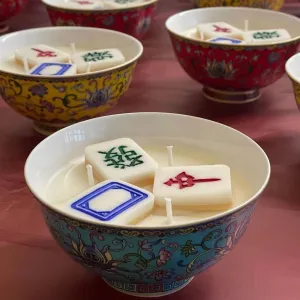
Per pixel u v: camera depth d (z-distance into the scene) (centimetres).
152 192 23
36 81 31
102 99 33
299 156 32
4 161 32
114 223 19
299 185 29
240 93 39
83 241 19
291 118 37
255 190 23
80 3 48
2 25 52
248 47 35
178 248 19
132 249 18
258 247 25
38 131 35
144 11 45
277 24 44
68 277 23
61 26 41
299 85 30
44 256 24
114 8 43
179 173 23
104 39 40
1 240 25
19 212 27
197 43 36
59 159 25
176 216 21
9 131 35
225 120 37
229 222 19
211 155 26
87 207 20
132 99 40
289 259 24
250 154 24
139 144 27
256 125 36
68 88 31
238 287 22
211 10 45
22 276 23
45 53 36
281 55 36
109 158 24
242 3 50
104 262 19
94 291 22
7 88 32
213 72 37
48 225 20
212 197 22
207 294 22
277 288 22
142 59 47
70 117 33
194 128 26
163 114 27
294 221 26
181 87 42
